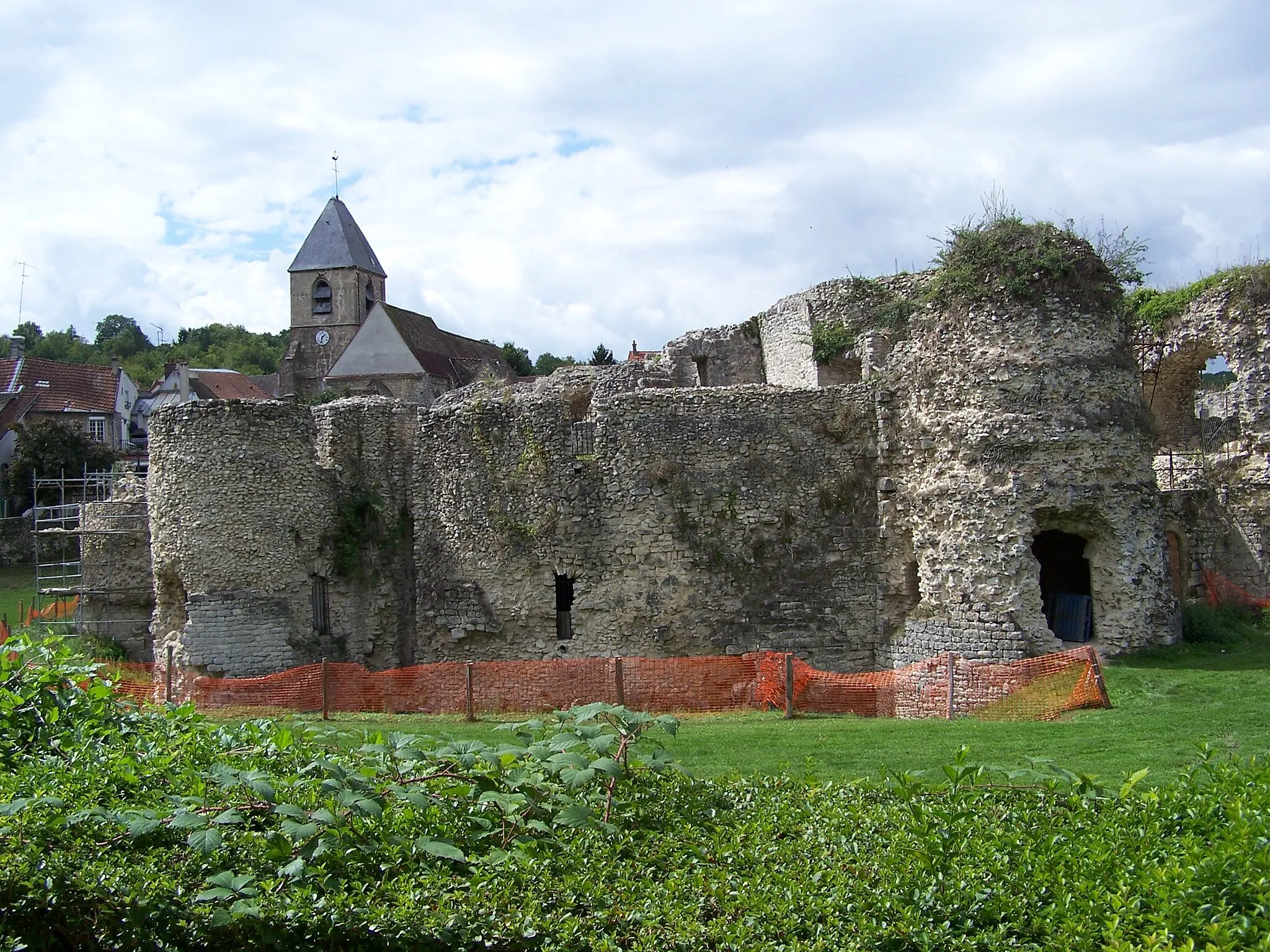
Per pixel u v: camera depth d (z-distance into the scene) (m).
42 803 9.08
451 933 7.87
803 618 23.30
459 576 25.75
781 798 10.56
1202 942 7.20
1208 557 25.58
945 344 21.61
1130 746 14.17
